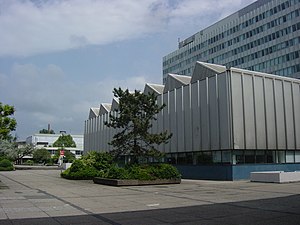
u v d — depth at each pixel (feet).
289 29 274.57
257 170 104.83
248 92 105.50
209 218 35.17
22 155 311.88
